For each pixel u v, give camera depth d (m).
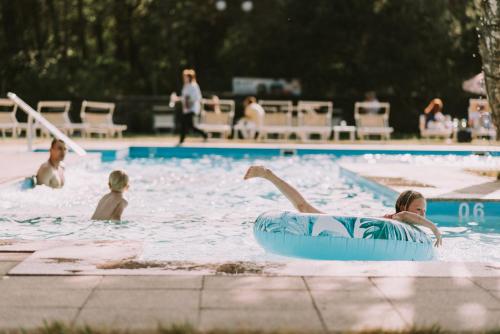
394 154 15.14
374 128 18.81
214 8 27.20
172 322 3.27
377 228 5.35
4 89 24.56
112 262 4.39
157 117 21.86
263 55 25.86
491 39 10.27
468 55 24.95
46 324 3.16
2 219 6.84
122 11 28.19
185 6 27.06
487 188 8.66
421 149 15.09
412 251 5.40
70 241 5.05
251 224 6.82
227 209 8.23
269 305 3.54
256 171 5.94
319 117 18.95
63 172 9.70
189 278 4.02
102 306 3.51
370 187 9.78
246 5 26.66
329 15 24.41
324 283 3.94
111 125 18.86
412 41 24.48
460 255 5.88
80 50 28.38
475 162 13.38
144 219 6.96
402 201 5.93
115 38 29.45
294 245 5.43
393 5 24.39
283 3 25.42
